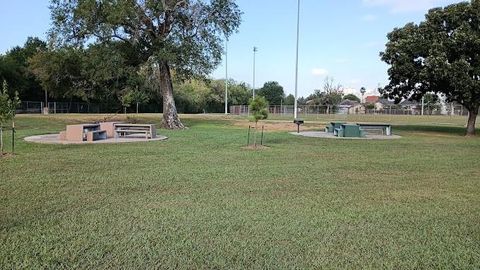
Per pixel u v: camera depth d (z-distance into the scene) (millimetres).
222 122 35875
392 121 43875
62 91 38031
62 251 4289
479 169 10602
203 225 5285
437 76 24000
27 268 3857
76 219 5461
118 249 4375
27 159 11219
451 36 24516
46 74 34906
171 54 25219
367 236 4988
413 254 4426
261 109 16531
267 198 6879
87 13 24484
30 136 18891
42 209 5941
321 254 4363
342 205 6500
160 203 6398
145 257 4176
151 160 11352
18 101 12430
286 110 64125
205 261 4109
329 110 65125
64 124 29797
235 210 6051
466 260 4281
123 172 9281
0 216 5555
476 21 24531
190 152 13398
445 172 10055
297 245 4617
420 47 25078
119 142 16484
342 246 4621
